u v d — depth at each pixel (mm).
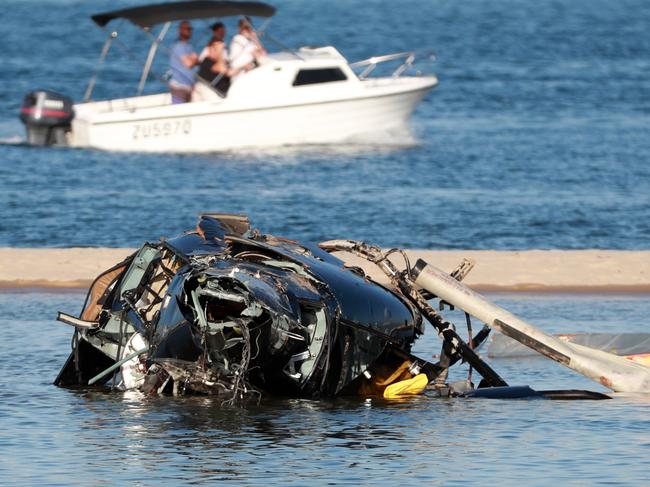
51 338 56625
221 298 43062
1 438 39125
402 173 122875
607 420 41656
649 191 116188
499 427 40750
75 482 34406
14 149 133000
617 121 165875
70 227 96000
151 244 47500
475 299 46969
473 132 152250
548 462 36375
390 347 45844
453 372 51625
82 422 41250
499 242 92375
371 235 94250
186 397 45281
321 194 111500
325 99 129500
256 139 129375
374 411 43188
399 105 132875
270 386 45125
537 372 51188
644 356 49031
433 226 97688
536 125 160500
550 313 64188
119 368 46344
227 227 48250
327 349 43375
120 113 129625
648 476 34906
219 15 129375
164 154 129750
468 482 34438
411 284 47312
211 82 130375
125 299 46156
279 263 45406
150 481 34531
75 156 128875
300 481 34500
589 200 110500
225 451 37625
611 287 72812
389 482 34406
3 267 75188
